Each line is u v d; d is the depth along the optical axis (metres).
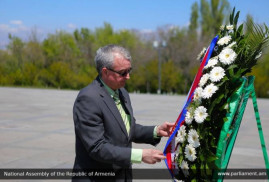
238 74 2.07
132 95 28.30
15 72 45.03
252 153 6.09
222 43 2.15
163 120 10.94
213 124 2.07
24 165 5.09
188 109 2.20
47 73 43.94
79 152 2.17
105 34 52.41
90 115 2.06
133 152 2.03
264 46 2.13
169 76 41.59
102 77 2.18
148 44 51.75
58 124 9.47
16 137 7.40
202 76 2.21
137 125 2.52
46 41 50.53
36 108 13.92
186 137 2.16
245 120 11.01
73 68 48.59
